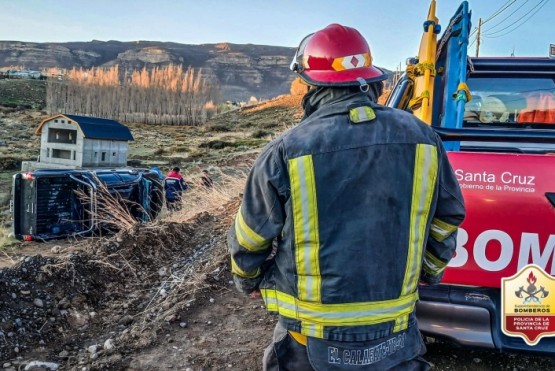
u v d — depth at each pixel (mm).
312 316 1961
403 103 4980
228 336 4078
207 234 7980
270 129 63188
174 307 4570
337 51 2080
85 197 11195
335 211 1933
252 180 2020
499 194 2877
